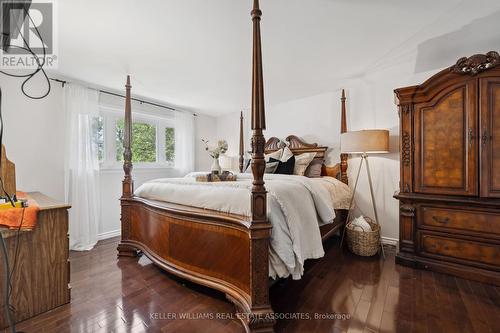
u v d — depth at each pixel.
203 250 1.70
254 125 1.37
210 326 1.42
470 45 2.12
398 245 2.40
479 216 1.92
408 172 2.23
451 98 2.03
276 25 1.80
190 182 2.16
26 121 2.54
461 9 1.63
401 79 2.70
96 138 3.02
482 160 1.89
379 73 2.79
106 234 3.20
